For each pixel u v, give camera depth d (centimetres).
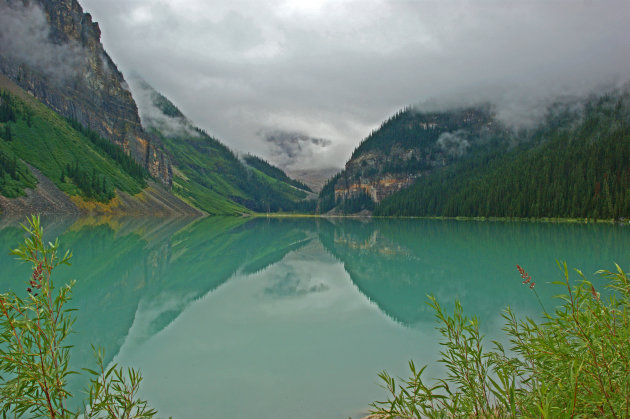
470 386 575
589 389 425
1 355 454
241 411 873
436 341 1341
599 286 2019
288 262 3359
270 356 1202
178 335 1397
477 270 2778
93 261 2892
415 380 557
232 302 1912
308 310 1769
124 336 1384
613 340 442
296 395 948
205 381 1025
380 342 1335
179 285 2280
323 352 1240
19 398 472
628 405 390
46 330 478
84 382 991
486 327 1451
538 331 605
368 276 2658
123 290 2089
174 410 874
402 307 1817
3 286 1916
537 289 2138
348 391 971
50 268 487
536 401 456
